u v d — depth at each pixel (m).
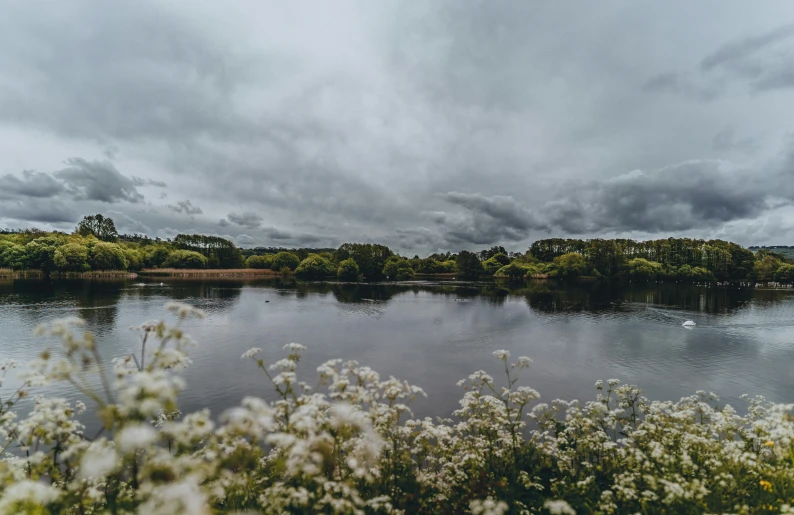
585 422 8.23
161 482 3.25
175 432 3.36
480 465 7.09
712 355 28.05
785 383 22.03
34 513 3.40
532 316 46.59
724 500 5.54
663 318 45.56
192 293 66.62
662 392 20.42
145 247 145.88
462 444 8.02
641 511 5.59
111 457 2.93
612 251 130.25
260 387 20.05
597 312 50.53
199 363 24.27
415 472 6.81
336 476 5.04
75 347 3.74
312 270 132.75
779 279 119.62
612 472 7.36
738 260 124.25
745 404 18.88
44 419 4.50
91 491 4.30
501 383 21.30
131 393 2.92
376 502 4.65
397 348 29.25
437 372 23.22
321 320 41.81
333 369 6.06
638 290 88.31
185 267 140.50
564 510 4.36
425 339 32.59
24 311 41.56
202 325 37.59
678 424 8.34
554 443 8.24
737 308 55.72
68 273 98.56
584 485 6.30
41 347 27.09
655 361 26.30
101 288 69.88
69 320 3.84
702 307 56.59
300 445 3.79
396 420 6.81
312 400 4.79
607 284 110.38
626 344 31.31
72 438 4.64
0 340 29.05
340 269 122.62
